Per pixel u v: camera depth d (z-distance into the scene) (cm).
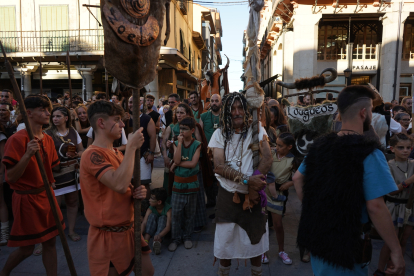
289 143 356
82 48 1515
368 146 174
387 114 481
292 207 514
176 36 1883
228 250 257
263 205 253
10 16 1548
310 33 1489
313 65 1499
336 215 172
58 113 401
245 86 265
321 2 1482
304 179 194
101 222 203
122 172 193
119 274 209
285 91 1775
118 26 186
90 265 208
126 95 413
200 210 423
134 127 202
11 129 450
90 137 455
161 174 725
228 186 255
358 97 190
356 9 1477
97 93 716
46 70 1662
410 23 1611
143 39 195
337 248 171
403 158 313
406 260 339
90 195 205
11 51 1536
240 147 258
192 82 2714
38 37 1534
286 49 1753
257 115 258
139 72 197
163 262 345
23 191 267
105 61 187
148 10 199
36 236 269
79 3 1527
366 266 179
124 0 187
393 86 1497
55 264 287
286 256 343
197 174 412
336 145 179
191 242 380
